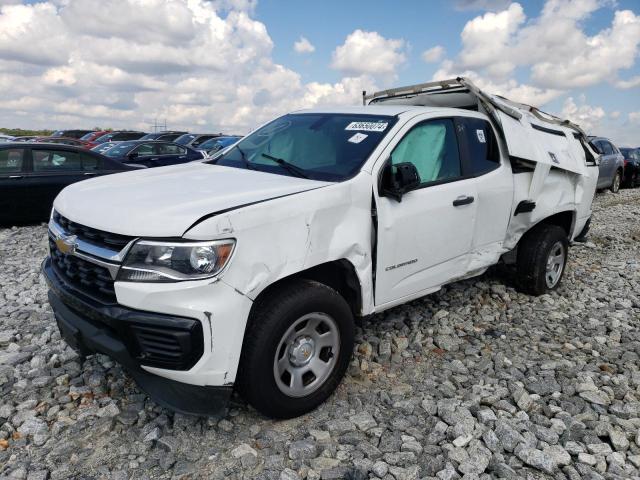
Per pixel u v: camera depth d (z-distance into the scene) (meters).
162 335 2.73
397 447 2.96
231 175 3.68
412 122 3.99
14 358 3.90
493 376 3.86
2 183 9.32
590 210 6.28
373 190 3.53
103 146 18.56
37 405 3.33
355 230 3.39
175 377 2.81
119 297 2.76
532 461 2.84
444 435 3.09
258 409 3.07
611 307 5.41
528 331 4.71
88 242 2.97
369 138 3.83
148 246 2.70
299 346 3.16
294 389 3.17
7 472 2.72
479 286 5.72
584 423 3.30
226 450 2.94
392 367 3.95
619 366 4.05
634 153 19.41
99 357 3.91
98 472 2.73
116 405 3.29
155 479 2.71
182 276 2.69
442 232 4.08
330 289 3.26
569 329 4.79
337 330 3.33
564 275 6.48
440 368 3.97
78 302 2.97
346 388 3.62
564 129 5.79
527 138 4.98
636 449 3.05
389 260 3.69
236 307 2.79
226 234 2.75
